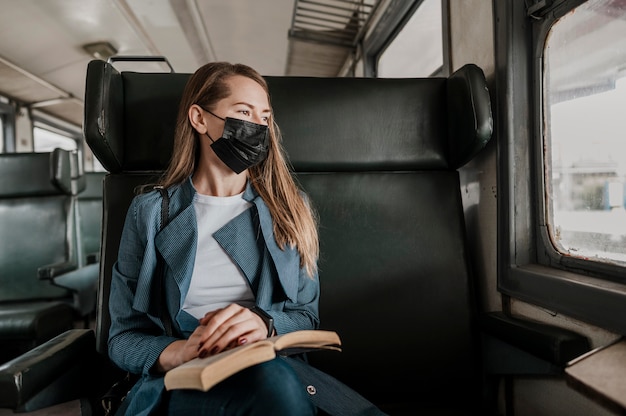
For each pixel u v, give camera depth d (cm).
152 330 116
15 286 290
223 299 118
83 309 293
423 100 158
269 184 129
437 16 234
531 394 137
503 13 144
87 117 131
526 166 144
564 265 131
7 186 293
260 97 126
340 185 154
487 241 161
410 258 151
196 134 131
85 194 396
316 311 127
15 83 463
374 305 148
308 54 473
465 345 148
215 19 461
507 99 143
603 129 118
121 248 121
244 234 121
